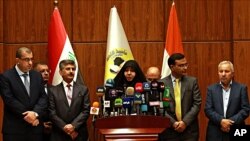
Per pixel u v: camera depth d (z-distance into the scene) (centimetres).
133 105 484
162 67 689
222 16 734
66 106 554
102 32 734
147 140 446
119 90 500
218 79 729
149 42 734
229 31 732
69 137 543
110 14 704
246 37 723
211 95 571
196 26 734
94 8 733
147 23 732
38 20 734
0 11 726
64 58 666
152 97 487
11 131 531
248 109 555
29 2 734
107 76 675
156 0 734
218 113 559
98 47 734
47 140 591
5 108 540
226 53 731
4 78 538
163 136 552
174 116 559
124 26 734
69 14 733
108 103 488
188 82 570
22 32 733
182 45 729
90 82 732
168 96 510
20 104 531
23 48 543
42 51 732
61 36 677
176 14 703
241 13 725
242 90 562
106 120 445
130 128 446
